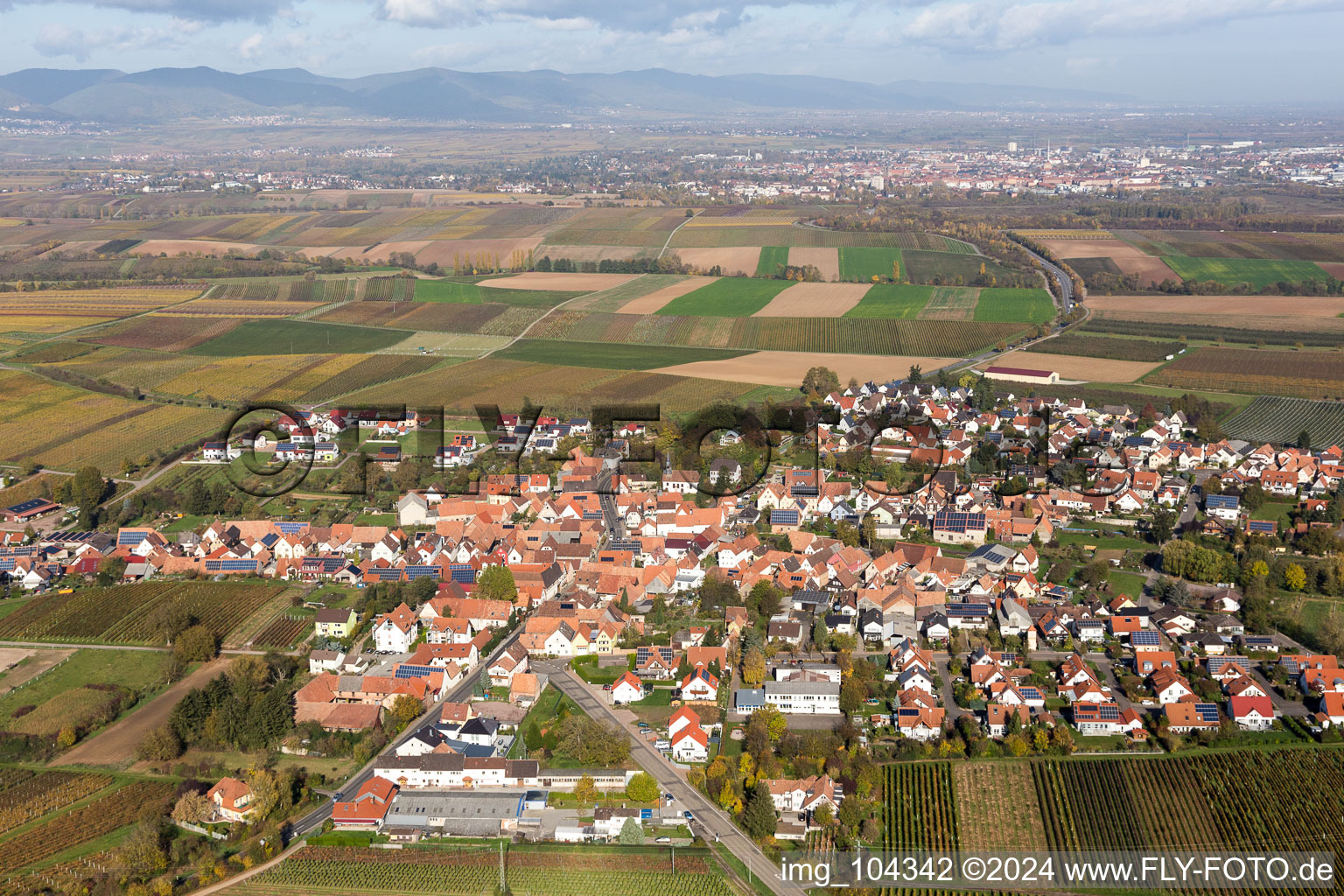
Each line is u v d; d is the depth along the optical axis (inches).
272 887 7066.9
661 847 7396.7
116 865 7194.9
